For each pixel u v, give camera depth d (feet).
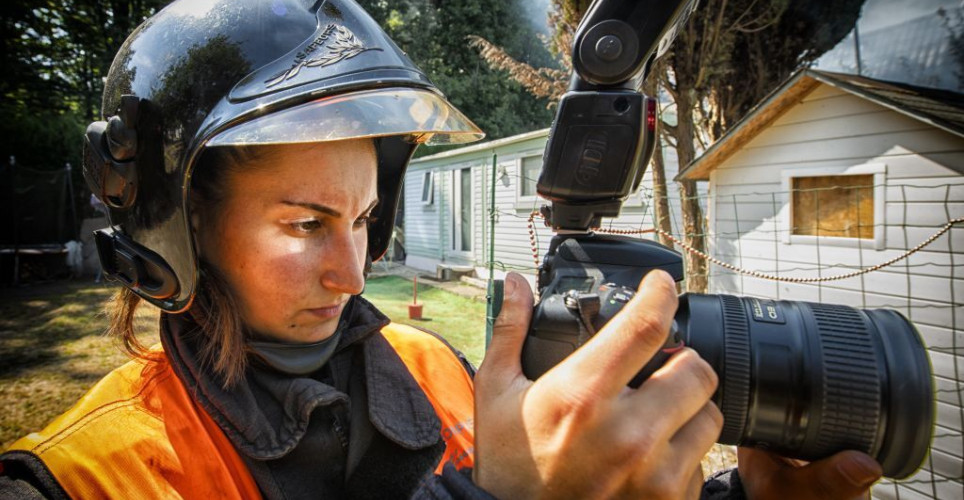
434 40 69.05
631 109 2.45
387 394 2.82
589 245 2.55
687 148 19.06
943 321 10.82
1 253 32.32
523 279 2.20
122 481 2.15
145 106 2.33
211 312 2.44
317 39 2.44
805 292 13.43
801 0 20.86
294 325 2.49
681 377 1.74
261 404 2.48
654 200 19.24
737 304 2.64
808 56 22.44
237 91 2.22
